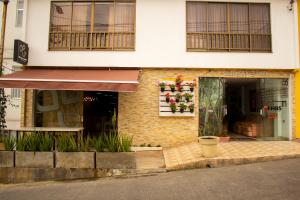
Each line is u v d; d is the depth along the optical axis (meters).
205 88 12.16
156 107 11.84
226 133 12.54
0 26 14.14
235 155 9.14
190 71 11.99
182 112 11.72
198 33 12.14
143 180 7.46
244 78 12.30
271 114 12.56
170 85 11.76
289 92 12.16
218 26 12.25
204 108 12.13
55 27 12.29
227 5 12.34
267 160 8.96
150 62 11.87
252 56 11.98
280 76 12.16
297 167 7.98
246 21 12.34
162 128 11.77
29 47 12.01
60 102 12.16
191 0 12.14
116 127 11.93
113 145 8.29
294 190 6.07
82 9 12.34
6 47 13.98
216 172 7.88
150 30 11.96
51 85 9.70
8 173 8.19
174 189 6.50
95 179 7.89
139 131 11.77
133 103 11.86
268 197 5.71
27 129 9.59
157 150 11.36
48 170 8.16
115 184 7.19
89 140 8.70
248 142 11.79
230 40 12.22
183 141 11.77
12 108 13.55
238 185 6.57
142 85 11.90
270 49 12.20
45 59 11.97
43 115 12.14
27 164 8.20
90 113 12.15
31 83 9.72
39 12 12.18
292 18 12.17
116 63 11.89
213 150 8.96
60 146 8.32
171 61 11.86
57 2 12.36
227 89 14.08
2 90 11.36
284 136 12.45
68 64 11.92
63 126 12.12
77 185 7.30
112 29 12.20
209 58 11.91
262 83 12.51
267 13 12.38
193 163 8.55
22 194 6.73
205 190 6.32
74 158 8.17
